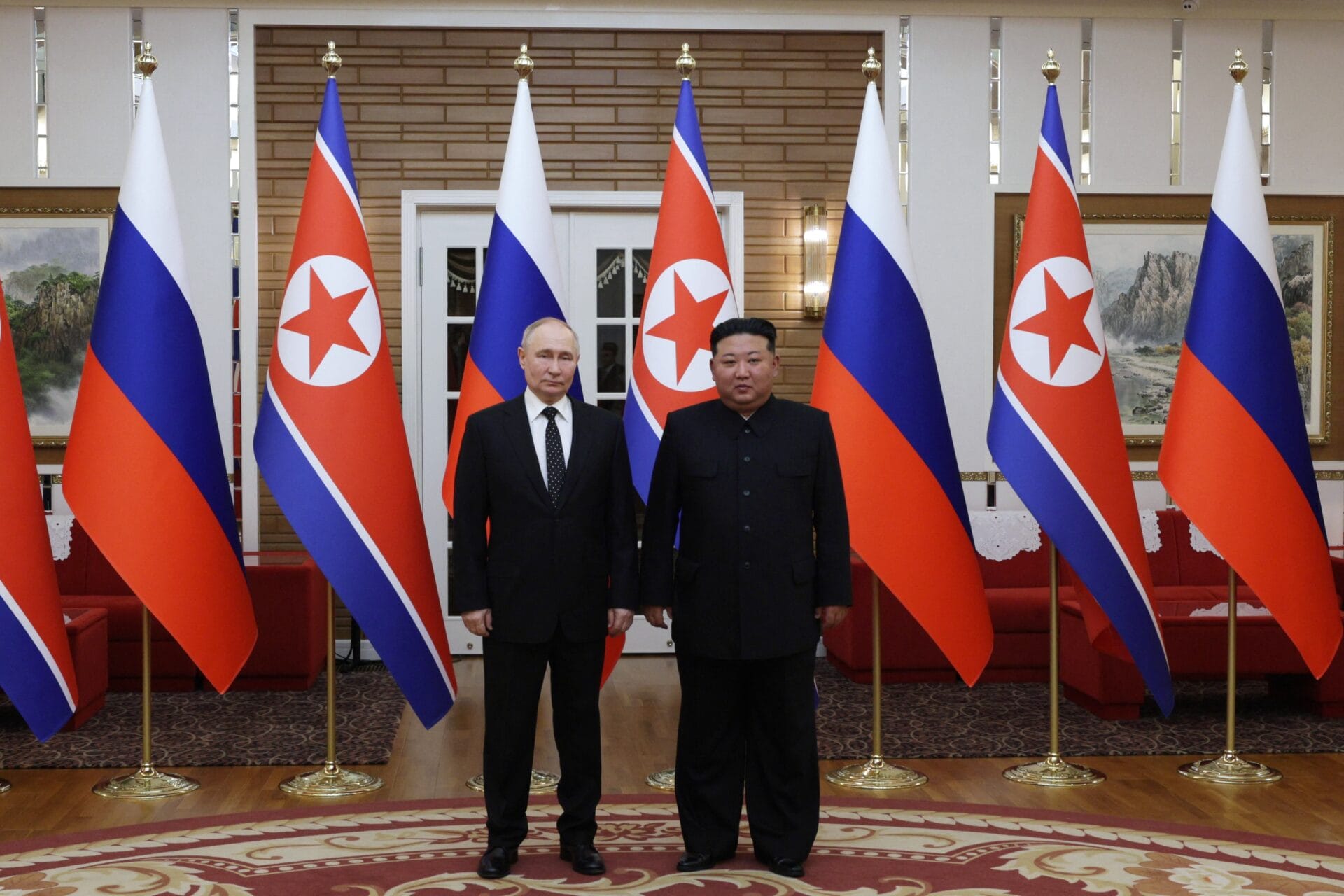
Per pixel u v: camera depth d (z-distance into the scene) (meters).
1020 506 6.49
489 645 3.08
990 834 3.41
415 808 3.72
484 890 2.94
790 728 3.06
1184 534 6.36
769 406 3.17
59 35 6.20
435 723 3.96
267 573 5.59
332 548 3.79
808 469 3.10
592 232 6.49
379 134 6.34
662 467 3.16
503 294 4.27
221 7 6.25
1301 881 3.01
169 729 4.81
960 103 6.48
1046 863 3.15
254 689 5.61
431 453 6.42
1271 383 3.97
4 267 6.21
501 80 6.39
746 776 3.18
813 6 6.44
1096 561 3.94
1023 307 4.06
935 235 6.48
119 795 3.87
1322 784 4.01
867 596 5.76
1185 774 4.12
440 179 6.36
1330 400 6.53
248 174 6.25
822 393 4.02
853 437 3.94
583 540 3.08
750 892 2.92
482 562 3.10
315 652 5.77
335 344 3.87
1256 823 3.56
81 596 5.89
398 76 6.35
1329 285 6.53
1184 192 6.50
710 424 3.15
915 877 3.03
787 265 6.50
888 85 6.48
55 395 6.22
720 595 3.04
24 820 3.61
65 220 6.21
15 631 3.70
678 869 3.09
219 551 3.84
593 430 3.15
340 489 3.81
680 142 4.42
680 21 6.42
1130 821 3.55
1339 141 6.53
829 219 6.50
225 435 6.26
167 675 5.59
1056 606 4.17
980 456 6.50
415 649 3.88
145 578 3.69
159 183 3.86
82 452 3.73
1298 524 3.94
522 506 3.06
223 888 2.97
